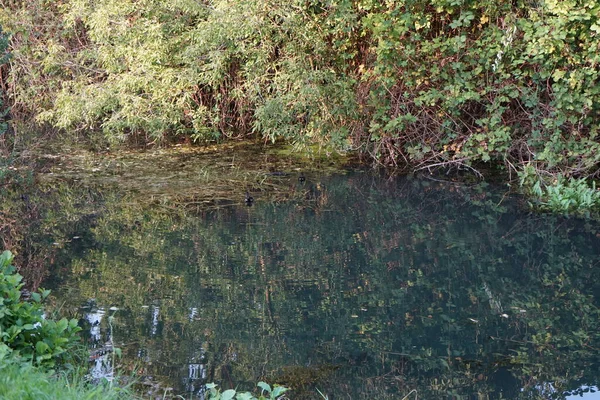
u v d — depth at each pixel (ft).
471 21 32.89
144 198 29.07
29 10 41.32
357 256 23.45
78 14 38.70
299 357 16.53
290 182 31.73
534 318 19.02
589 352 17.04
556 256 23.57
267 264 22.48
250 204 28.66
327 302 19.81
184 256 22.97
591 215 27.61
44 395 10.30
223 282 20.92
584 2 27.84
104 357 15.89
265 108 34.58
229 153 36.42
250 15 34.88
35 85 41.32
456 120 33.78
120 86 36.83
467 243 24.80
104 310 18.65
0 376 10.59
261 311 19.06
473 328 18.39
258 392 14.78
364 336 17.75
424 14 32.58
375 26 32.07
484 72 32.53
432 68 31.91
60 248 23.54
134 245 23.90
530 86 32.19
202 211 27.63
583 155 29.89
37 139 38.68
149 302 19.30
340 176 32.78
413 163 34.50
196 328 17.83
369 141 35.19
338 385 15.28
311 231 25.72
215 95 38.47
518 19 29.94
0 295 13.96
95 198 29.04
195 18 38.45
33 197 29.32
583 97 28.96
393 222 26.89
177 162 34.63
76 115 37.37
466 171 33.63
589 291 20.84
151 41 36.83
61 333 13.99
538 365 16.38
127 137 39.45
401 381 15.49
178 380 15.10
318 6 35.60
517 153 33.32
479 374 15.94
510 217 27.50
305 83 34.50
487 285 21.26
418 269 22.50
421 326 18.43
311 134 34.94
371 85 34.12
